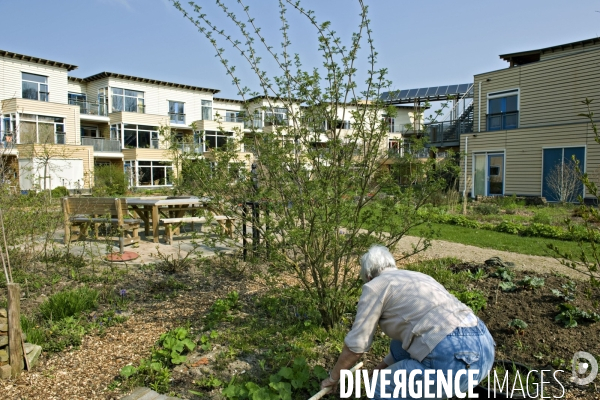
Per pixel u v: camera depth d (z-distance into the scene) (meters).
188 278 5.93
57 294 4.60
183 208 9.25
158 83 36.97
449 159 4.04
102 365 3.47
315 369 3.12
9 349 3.26
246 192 4.23
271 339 3.87
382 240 3.99
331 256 3.94
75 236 8.52
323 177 3.75
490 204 16.05
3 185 6.37
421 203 4.04
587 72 17.95
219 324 4.29
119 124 33.78
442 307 2.37
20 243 6.12
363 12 4.01
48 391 3.08
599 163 16.73
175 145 4.62
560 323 4.00
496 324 4.14
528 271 5.77
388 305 2.45
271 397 2.79
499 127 21.33
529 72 19.95
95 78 34.94
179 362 3.42
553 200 18.09
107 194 16.97
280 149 3.87
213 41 4.28
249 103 4.45
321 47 4.07
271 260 3.94
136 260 6.96
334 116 4.08
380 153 3.99
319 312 4.23
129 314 4.61
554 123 19.19
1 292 5.11
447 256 7.62
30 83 29.22
